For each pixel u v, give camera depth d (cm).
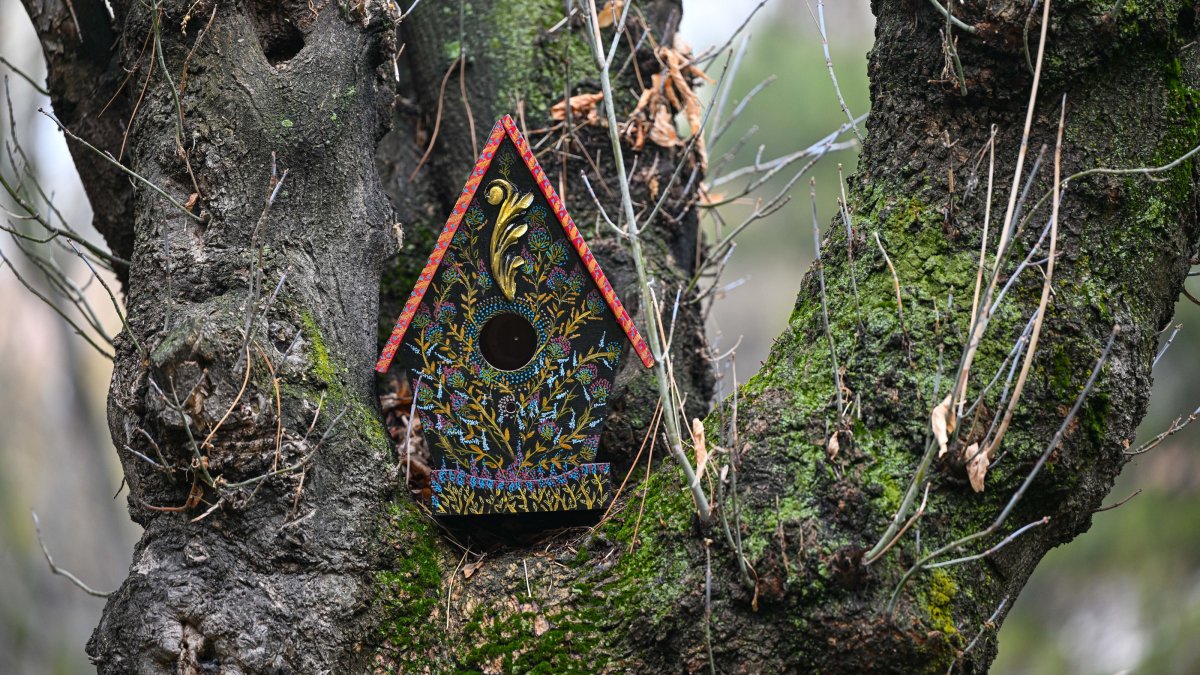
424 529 250
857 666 214
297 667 226
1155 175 234
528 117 329
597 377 263
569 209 321
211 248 247
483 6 342
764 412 232
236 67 255
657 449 291
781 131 969
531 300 262
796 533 217
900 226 239
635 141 327
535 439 262
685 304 323
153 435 235
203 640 226
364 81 269
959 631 218
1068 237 232
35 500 888
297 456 235
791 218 995
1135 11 229
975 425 216
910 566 217
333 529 236
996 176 236
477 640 236
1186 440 718
